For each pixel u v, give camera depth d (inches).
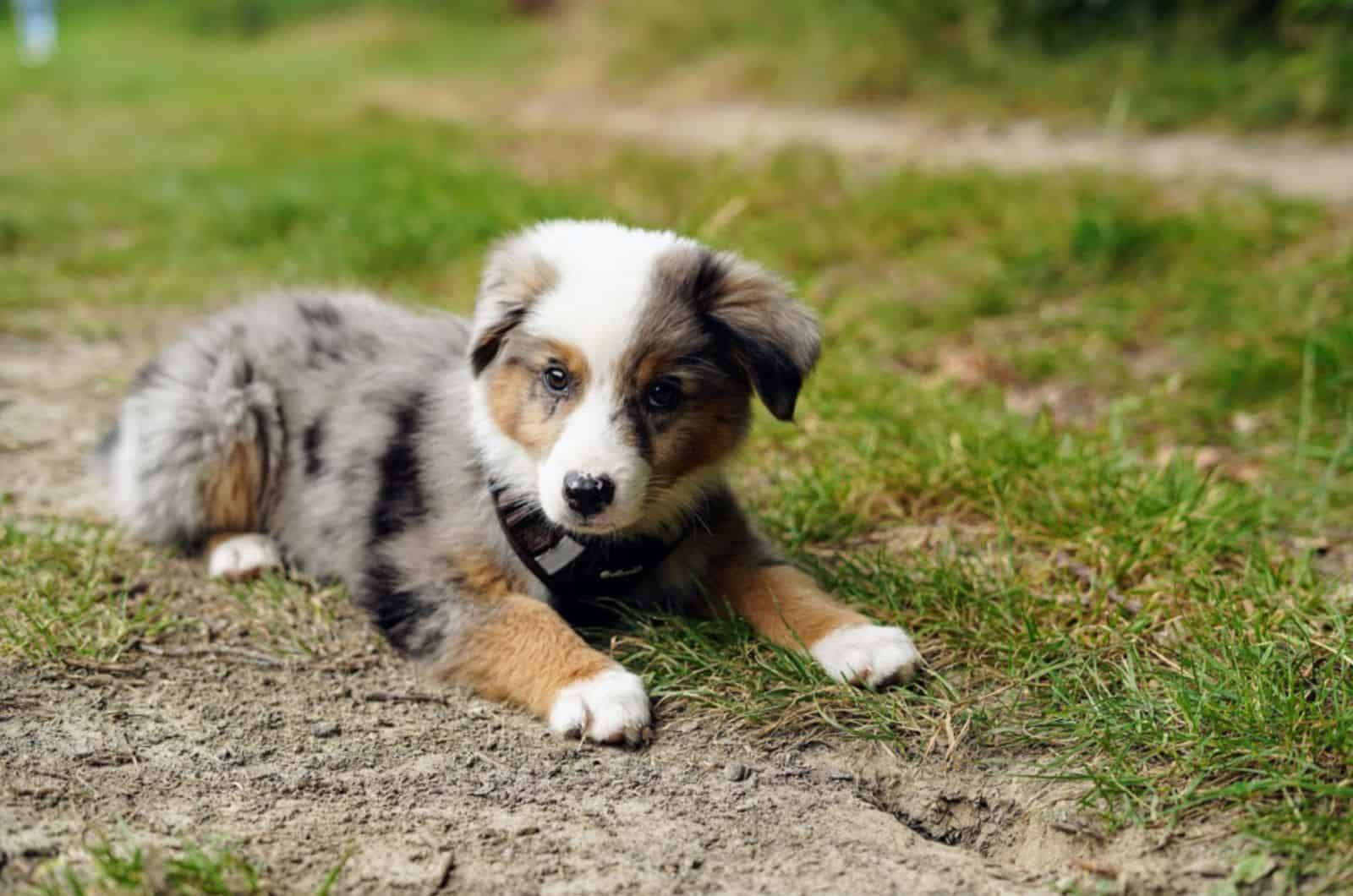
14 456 58.7
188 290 76.4
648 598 50.6
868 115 126.2
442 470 49.9
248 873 41.3
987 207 83.5
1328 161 95.0
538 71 172.4
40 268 81.6
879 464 56.4
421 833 43.1
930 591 50.3
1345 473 56.5
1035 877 43.0
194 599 51.2
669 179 94.2
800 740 46.3
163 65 201.6
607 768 45.4
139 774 44.3
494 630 48.1
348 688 47.8
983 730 46.3
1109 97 115.0
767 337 48.6
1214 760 44.4
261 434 53.1
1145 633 48.7
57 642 48.1
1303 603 48.9
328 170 101.4
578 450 46.6
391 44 217.9
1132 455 56.7
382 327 54.4
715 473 49.8
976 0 130.8
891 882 42.3
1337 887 41.7
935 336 68.6
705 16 156.0
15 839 42.0
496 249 50.1
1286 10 113.6
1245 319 65.6
